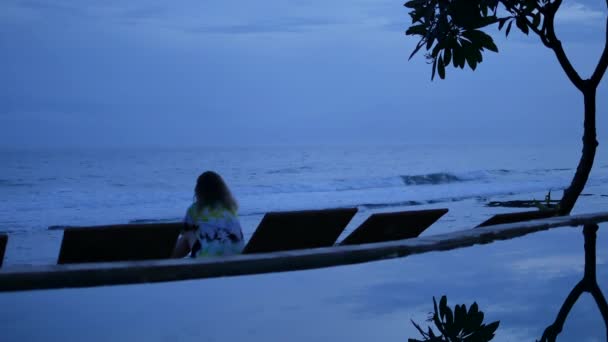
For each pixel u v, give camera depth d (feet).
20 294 9.99
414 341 8.11
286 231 16.11
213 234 15.76
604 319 9.40
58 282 10.49
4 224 68.69
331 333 8.37
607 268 13.29
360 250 13.66
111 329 8.19
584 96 22.02
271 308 9.62
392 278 12.09
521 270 13.00
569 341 8.30
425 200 90.43
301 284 11.42
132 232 14.20
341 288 11.14
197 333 8.13
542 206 22.48
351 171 232.53
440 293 10.90
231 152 526.98
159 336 7.95
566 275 12.55
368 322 8.98
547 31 21.59
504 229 17.37
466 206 78.59
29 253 48.32
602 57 21.52
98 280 10.73
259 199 95.45
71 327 8.24
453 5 18.45
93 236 13.83
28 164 275.39
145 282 11.17
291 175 213.66
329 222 16.43
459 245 15.70
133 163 290.76
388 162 309.42
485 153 458.09
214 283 11.34
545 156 380.17
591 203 71.61
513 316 9.45
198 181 16.05
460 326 8.91
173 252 16.08
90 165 270.46
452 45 19.19
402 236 18.17
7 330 8.03
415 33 19.74
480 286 11.45
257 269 12.21
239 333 8.19
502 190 109.60
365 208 82.02
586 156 22.09
